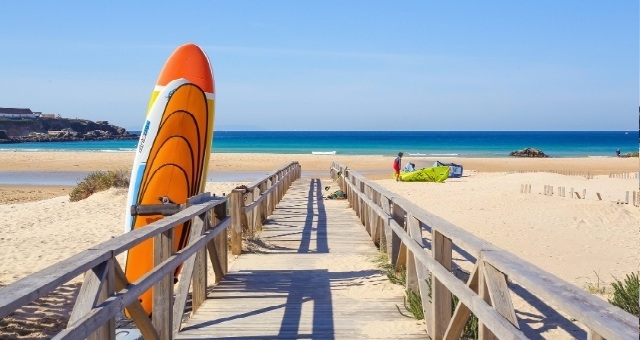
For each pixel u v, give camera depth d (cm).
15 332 636
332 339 528
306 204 1700
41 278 268
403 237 624
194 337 538
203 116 827
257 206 1187
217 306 642
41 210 1736
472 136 15725
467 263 984
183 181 804
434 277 488
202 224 616
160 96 808
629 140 12038
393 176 3127
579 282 876
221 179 3225
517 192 2141
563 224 1473
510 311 322
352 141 11244
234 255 947
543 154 6041
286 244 1052
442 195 2197
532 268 303
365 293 693
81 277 883
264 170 3909
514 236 1312
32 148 8594
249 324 576
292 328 562
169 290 484
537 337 600
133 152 6244
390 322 577
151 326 440
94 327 303
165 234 481
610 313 228
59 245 1139
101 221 1502
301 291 708
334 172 2733
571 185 2416
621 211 1602
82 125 16050
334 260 902
